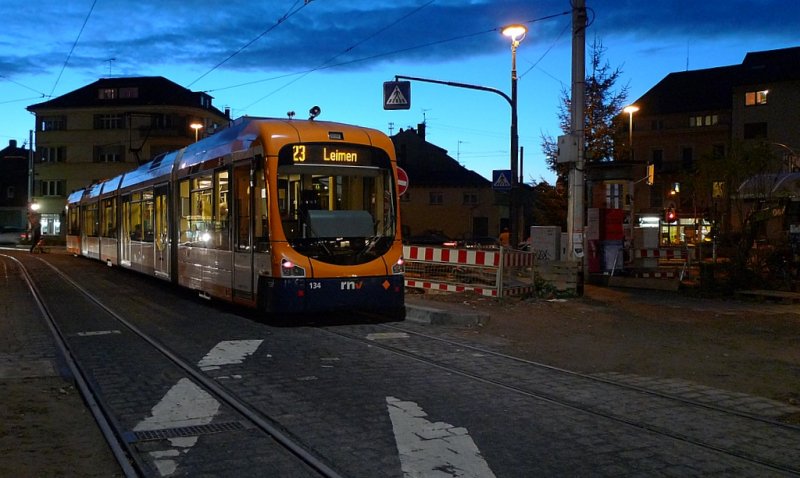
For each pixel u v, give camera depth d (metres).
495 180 21.09
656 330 11.93
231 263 13.01
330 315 13.55
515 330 11.88
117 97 67.31
